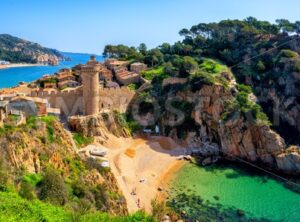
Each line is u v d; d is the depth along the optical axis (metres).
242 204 83.25
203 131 124.44
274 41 156.62
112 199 70.06
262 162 110.19
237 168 107.75
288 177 101.94
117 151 105.69
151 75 146.75
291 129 124.69
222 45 171.38
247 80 141.88
